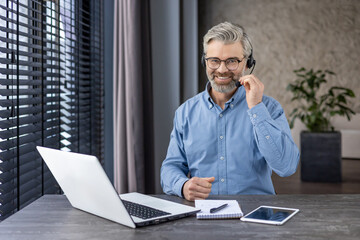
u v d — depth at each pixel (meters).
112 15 2.93
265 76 6.53
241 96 1.64
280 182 4.57
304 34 6.43
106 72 2.93
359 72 6.40
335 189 4.21
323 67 6.45
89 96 2.58
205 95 1.70
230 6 6.43
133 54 2.63
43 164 1.84
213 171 1.62
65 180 1.16
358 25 6.34
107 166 2.97
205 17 6.45
